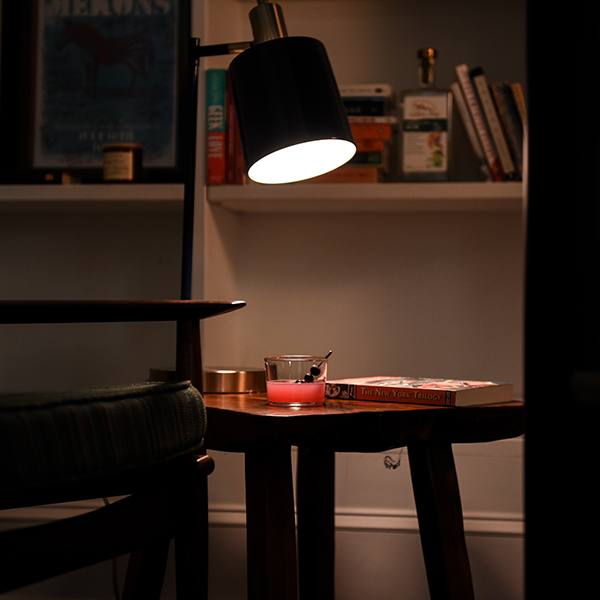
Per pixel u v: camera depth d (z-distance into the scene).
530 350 0.40
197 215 1.45
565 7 0.40
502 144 1.42
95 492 0.76
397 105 1.61
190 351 0.95
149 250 1.73
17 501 0.67
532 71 0.40
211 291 1.49
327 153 1.17
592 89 0.39
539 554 0.39
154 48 1.66
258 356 1.72
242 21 1.72
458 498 1.13
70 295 1.74
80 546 0.74
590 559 0.38
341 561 1.56
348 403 1.07
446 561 1.08
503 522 1.53
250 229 1.73
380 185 1.43
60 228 1.75
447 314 1.67
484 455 1.55
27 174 1.49
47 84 1.66
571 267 0.39
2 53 1.66
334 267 1.71
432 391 1.03
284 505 0.92
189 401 0.87
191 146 1.29
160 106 1.64
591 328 0.39
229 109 1.47
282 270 1.72
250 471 0.93
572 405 0.39
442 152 1.45
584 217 0.39
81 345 1.73
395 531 1.54
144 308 0.84
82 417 0.73
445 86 1.66
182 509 0.87
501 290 1.65
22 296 1.75
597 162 0.39
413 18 1.68
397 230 1.69
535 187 0.40
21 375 1.74
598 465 0.38
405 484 1.56
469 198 1.41
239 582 1.51
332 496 1.33
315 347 1.71
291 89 1.05
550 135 0.40
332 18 1.70
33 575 0.70
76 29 1.67
